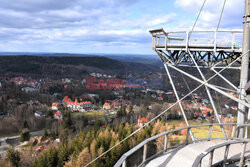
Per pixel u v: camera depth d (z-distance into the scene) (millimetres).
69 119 107250
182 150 6797
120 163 4027
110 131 59938
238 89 11102
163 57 15289
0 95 172125
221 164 6199
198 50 13320
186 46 13453
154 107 124875
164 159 6055
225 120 60438
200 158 4590
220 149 7145
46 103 171500
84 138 55281
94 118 124250
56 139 81562
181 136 59031
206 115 93250
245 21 10367
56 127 97562
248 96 10367
